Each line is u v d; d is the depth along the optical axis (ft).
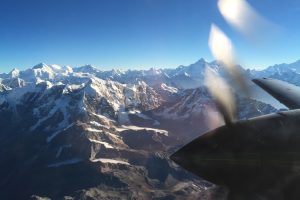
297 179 33.73
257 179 34.22
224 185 34.71
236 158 34.88
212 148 35.70
